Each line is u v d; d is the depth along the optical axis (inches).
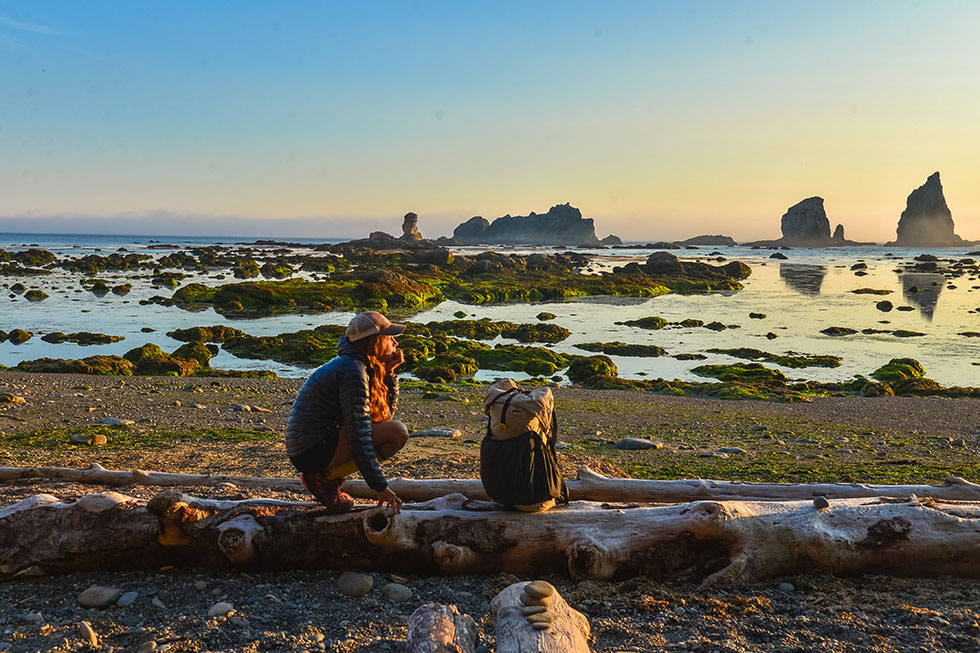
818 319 1878.7
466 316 2003.0
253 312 2003.0
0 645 177.9
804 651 173.0
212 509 227.5
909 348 1422.2
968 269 4089.6
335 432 211.5
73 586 214.5
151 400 676.1
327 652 176.7
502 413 224.2
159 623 191.9
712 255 6628.9
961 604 202.8
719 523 218.1
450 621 168.6
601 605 202.5
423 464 410.9
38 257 3725.4
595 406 788.6
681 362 1278.3
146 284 2719.0
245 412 633.6
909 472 460.4
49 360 1026.7
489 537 222.5
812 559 220.7
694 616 195.8
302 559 223.3
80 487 305.9
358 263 4042.8
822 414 778.2
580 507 234.5
